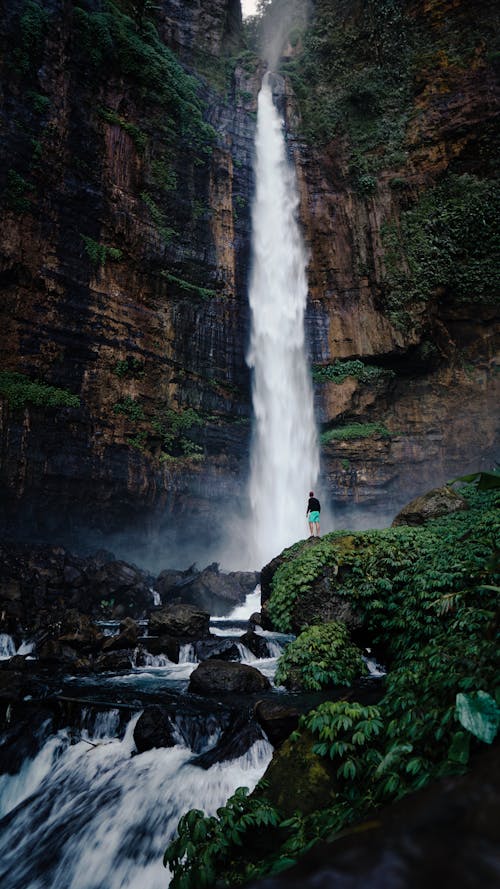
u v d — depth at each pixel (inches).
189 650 449.7
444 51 1149.7
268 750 246.7
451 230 1079.6
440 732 134.3
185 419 960.3
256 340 1090.1
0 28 773.9
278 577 441.1
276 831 167.6
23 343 758.5
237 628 553.0
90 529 815.1
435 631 310.5
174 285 985.5
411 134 1152.8
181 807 223.3
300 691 328.2
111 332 872.9
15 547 685.9
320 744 182.4
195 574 734.5
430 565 351.6
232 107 1164.5
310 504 656.4
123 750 268.2
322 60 1280.8
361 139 1193.4
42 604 583.8
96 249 862.5
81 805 237.6
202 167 1066.7
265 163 1177.4
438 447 1084.5
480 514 418.3
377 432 1106.1
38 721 299.9
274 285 1134.4
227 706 302.4
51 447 756.6
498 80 1082.7
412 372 1135.0
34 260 780.0
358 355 1128.2
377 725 174.1
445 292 1085.1
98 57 897.5
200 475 971.3
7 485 698.8
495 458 1033.5
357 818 134.6
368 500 1090.7
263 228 1139.3
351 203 1182.9
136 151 955.3
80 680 374.3
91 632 481.7
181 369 974.4
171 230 989.8
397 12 1195.3
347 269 1165.7
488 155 1087.0
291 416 1114.1
